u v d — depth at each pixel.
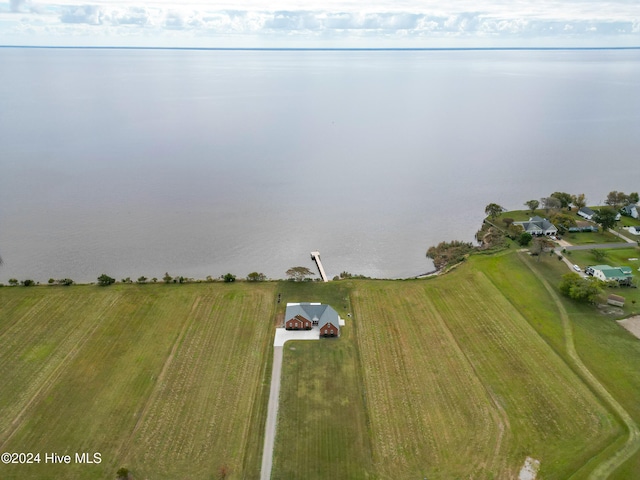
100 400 64.44
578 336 79.62
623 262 106.31
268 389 67.44
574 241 118.25
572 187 168.00
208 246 119.44
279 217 140.00
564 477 53.78
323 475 54.34
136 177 171.75
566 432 60.12
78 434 58.94
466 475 54.28
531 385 68.31
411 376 70.25
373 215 143.00
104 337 77.75
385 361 73.62
